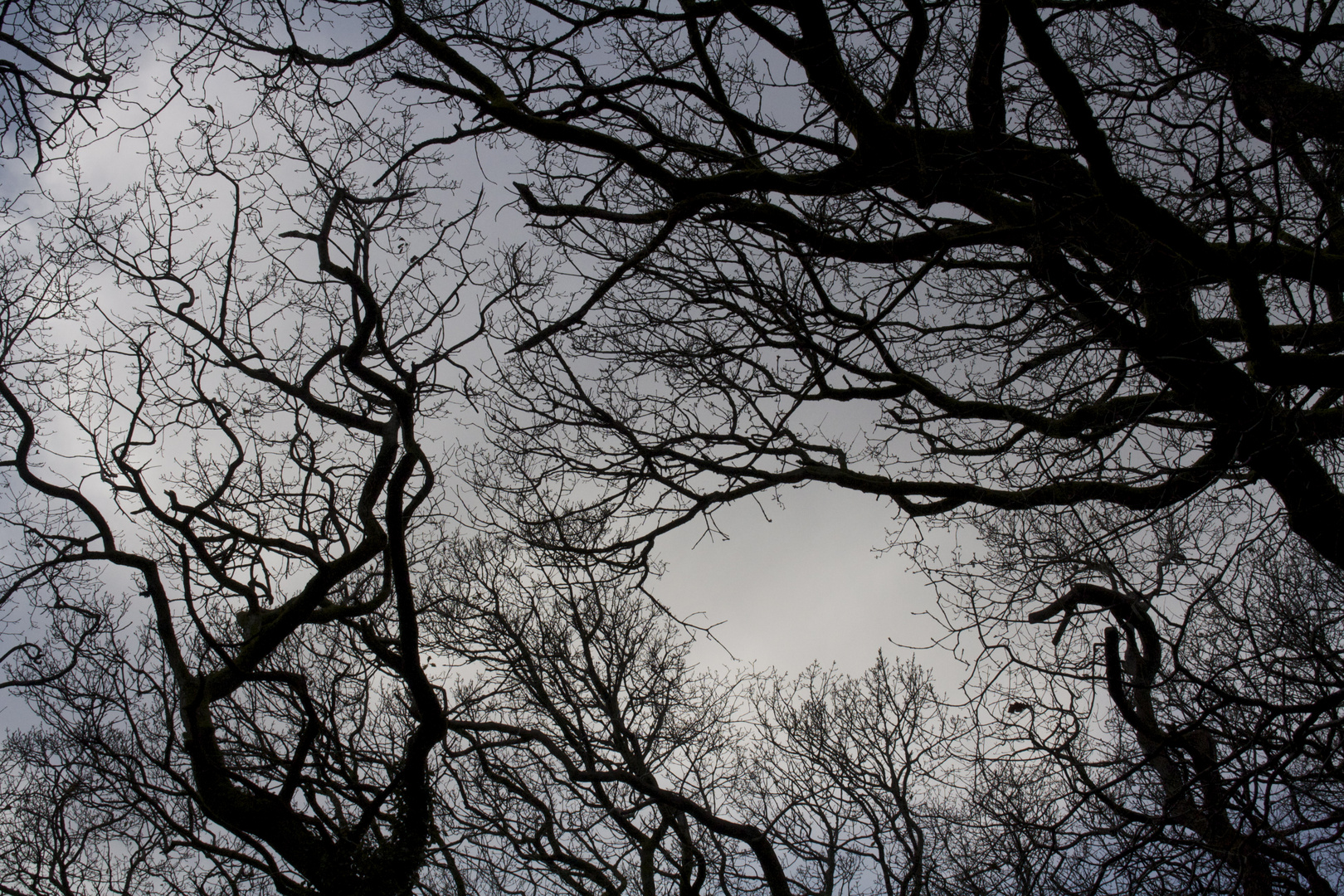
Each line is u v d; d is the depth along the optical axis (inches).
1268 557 234.1
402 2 286.2
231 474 343.0
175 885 427.5
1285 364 248.5
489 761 482.0
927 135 269.7
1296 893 232.8
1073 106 224.7
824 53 259.1
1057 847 241.8
